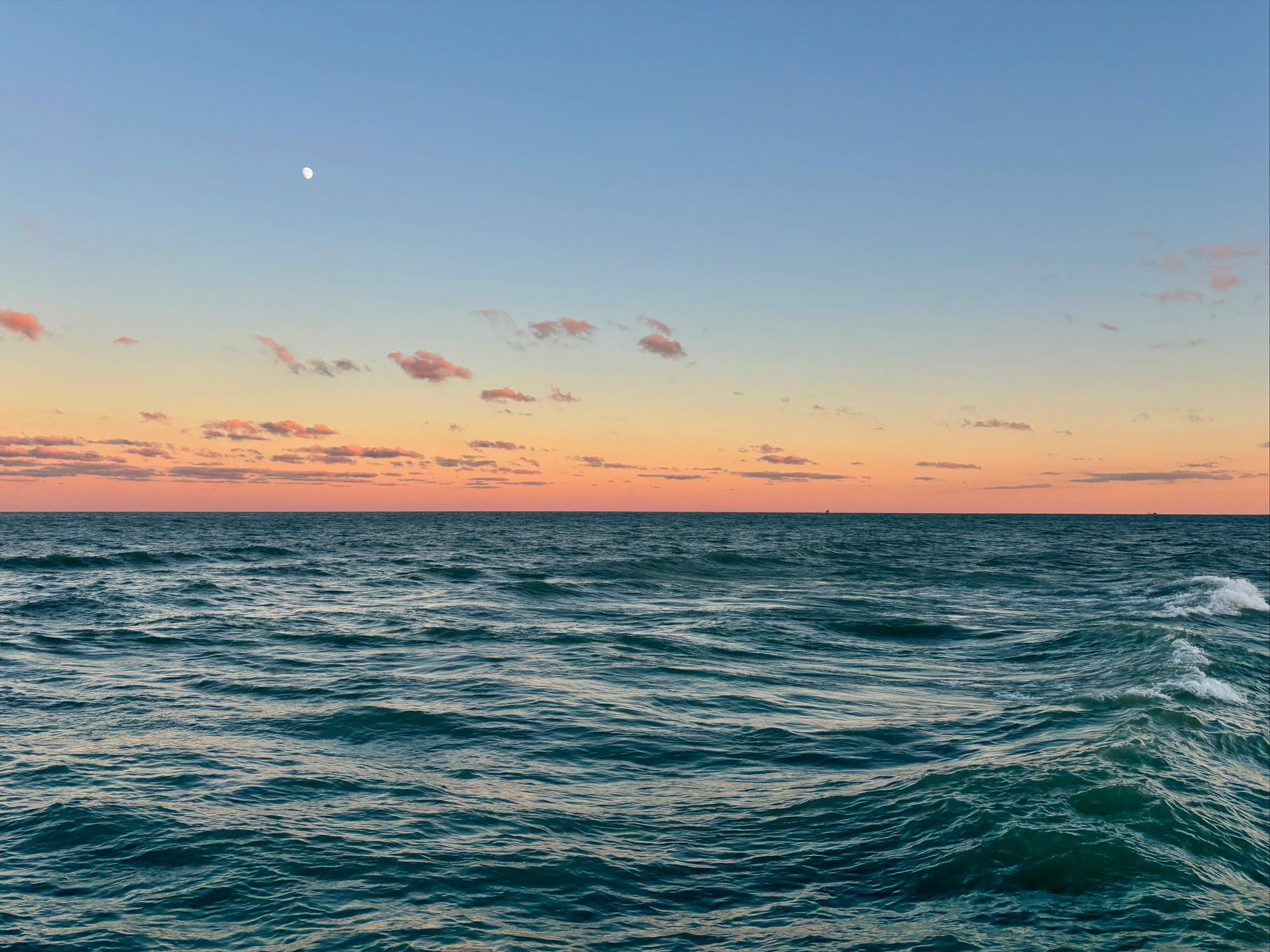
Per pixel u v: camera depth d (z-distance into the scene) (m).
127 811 9.04
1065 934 6.66
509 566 48.59
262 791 9.84
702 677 17.42
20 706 13.85
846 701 15.59
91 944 6.33
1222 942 6.55
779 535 111.06
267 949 6.31
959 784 9.96
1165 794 9.56
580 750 11.96
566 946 6.46
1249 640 22.91
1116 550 75.62
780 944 6.52
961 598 34.66
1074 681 17.39
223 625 23.89
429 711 14.00
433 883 7.50
